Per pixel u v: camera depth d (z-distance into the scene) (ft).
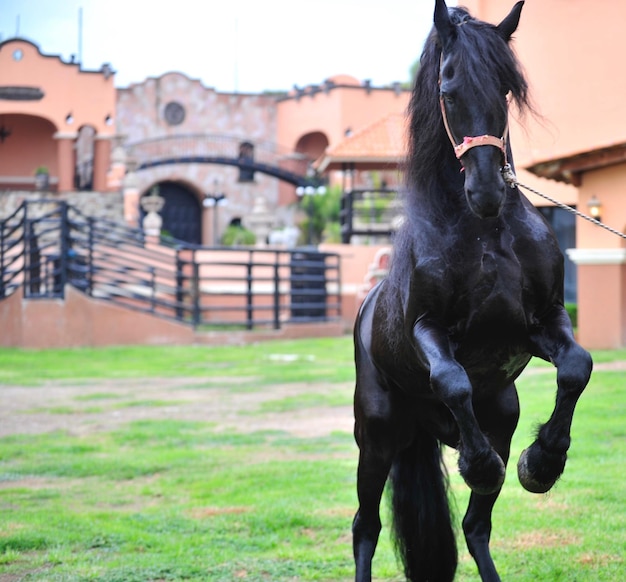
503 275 14.61
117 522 24.71
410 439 17.28
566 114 60.64
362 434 17.30
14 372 60.85
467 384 13.82
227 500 26.94
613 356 54.24
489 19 51.34
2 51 173.17
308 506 25.82
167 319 79.97
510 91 15.08
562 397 13.96
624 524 23.08
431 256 14.80
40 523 24.67
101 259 79.92
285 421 40.75
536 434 14.37
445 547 17.47
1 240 83.10
